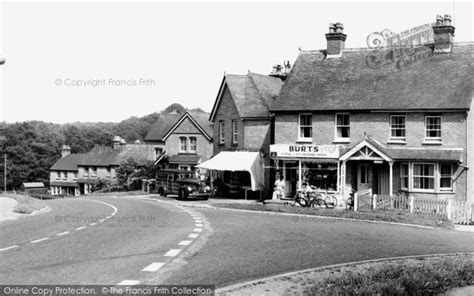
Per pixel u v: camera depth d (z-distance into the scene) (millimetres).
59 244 14867
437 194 32312
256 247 14844
